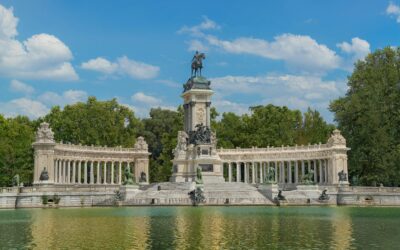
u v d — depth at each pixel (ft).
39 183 356.38
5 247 125.59
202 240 137.18
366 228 167.94
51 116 528.22
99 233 153.79
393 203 347.36
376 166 417.08
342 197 345.72
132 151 475.72
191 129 420.77
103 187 354.33
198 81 425.69
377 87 435.53
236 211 260.83
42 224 185.06
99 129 526.57
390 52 460.55
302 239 139.03
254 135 529.04
